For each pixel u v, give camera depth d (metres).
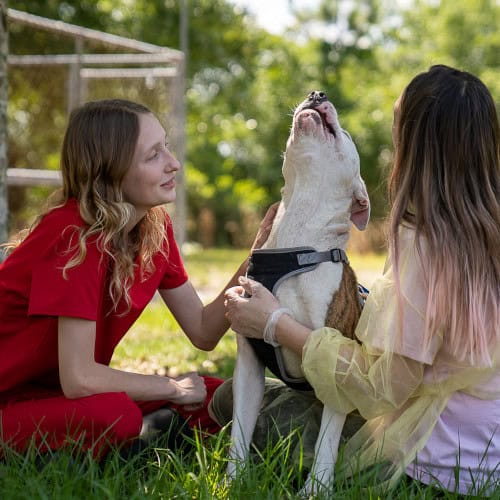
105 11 13.87
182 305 3.06
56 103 8.77
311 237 2.47
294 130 2.47
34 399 2.61
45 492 2.08
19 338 2.58
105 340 2.75
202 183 21.91
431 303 2.21
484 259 2.25
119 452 2.46
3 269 2.54
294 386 2.56
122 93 8.16
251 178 21.56
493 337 2.28
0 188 3.86
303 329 2.37
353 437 2.49
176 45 14.70
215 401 2.86
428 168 2.30
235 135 21.34
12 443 2.47
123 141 2.51
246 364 2.56
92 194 2.52
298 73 21.95
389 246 2.37
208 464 2.44
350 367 2.30
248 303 2.43
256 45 16.92
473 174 2.29
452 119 2.29
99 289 2.54
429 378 2.36
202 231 22.72
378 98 19.75
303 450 2.56
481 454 2.34
